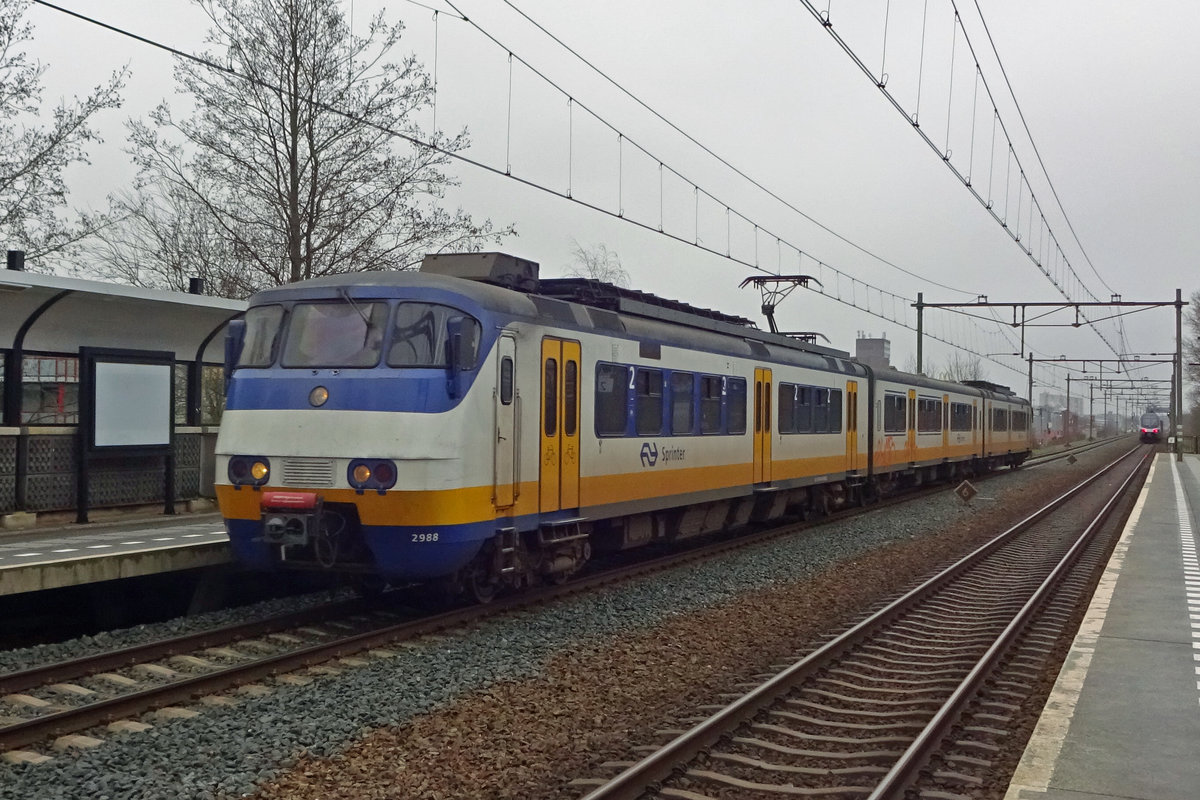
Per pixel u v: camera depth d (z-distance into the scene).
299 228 19.14
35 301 12.62
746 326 17.48
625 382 12.50
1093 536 18.94
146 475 14.98
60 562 9.41
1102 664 8.27
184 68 18.33
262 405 9.71
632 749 6.48
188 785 5.79
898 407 25.39
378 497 9.13
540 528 10.86
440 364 9.47
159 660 8.59
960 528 20.38
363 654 8.92
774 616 11.14
